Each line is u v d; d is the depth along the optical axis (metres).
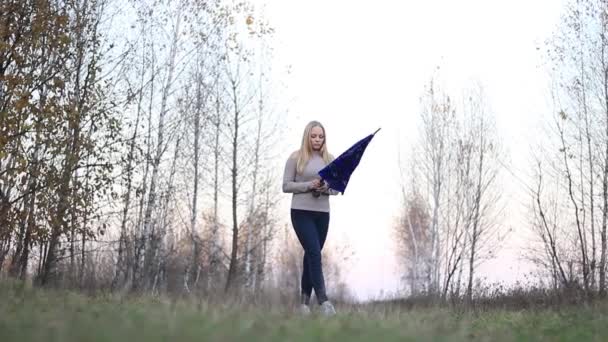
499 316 6.18
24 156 11.19
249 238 24.33
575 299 11.48
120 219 16.70
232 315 3.84
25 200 11.91
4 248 12.12
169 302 4.86
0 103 11.05
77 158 11.68
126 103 13.80
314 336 3.00
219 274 21.41
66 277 13.18
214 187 22.80
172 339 2.67
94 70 13.15
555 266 14.08
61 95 12.13
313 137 6.09
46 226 11.54
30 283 6.45
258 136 24.02
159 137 18.75
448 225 29.16
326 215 6.06
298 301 5.64
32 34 10.91
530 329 4.66
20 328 2.96
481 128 29.38
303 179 6.05
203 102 22.28
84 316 3.55
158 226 19.86
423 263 32.59
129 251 17.56
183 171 22.38
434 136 30.55
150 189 18.16
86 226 12.98
